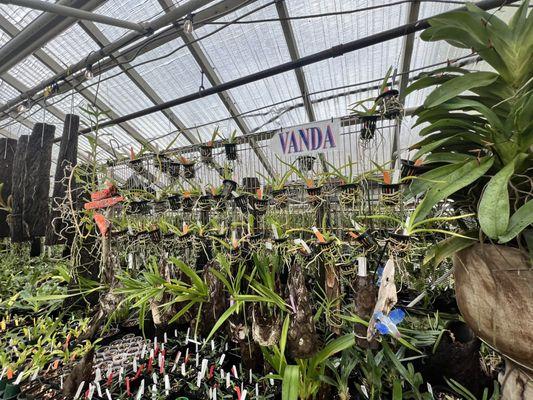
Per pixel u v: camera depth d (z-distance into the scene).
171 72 3.04
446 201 0.86
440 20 0.76
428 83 0.85
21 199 2.17
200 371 1.20
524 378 0.67
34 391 1.10
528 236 0.59
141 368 1.20
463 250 0.72
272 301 0.93
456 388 0.96
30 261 2.52
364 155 0.97
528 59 0.67
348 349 1.05
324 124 1.10
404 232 0.74
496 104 0.72
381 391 0.99
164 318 1.22
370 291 0.82
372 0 2.12
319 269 1.09
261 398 1.03
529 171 0.69
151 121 3.88
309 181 0.99
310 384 0.96
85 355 1.08
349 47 1.52
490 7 1.32
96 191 1.28
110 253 1.14
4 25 2.55
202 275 1.36
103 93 3.40
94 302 1.59
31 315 1.66
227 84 1.94
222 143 1.29
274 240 0.98
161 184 1.48
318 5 2.20
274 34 2.50
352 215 1.02
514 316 0.58
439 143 0.75
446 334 1.09
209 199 1.23
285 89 3.19
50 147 2.20
